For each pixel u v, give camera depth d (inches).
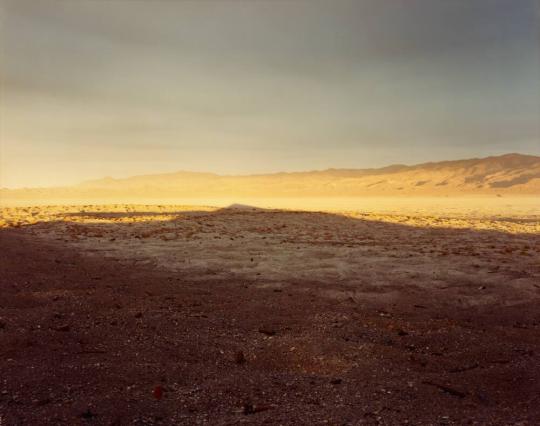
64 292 308.0
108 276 390.3
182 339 226.7
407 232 753.0
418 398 165.3
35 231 703.7
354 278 393.1
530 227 845.8
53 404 150.6
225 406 155.9
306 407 156.0
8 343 205.3
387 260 474.0
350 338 232.5
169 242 611.5
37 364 183.2
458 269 424.8
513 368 192.7
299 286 363.3
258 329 248.8
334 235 706.8
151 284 362.6
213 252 528.7
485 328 258.4
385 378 183.9
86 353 200.2
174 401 157.9
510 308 302.4
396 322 261.7
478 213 1438.2
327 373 190.5
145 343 217.5
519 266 436.1
